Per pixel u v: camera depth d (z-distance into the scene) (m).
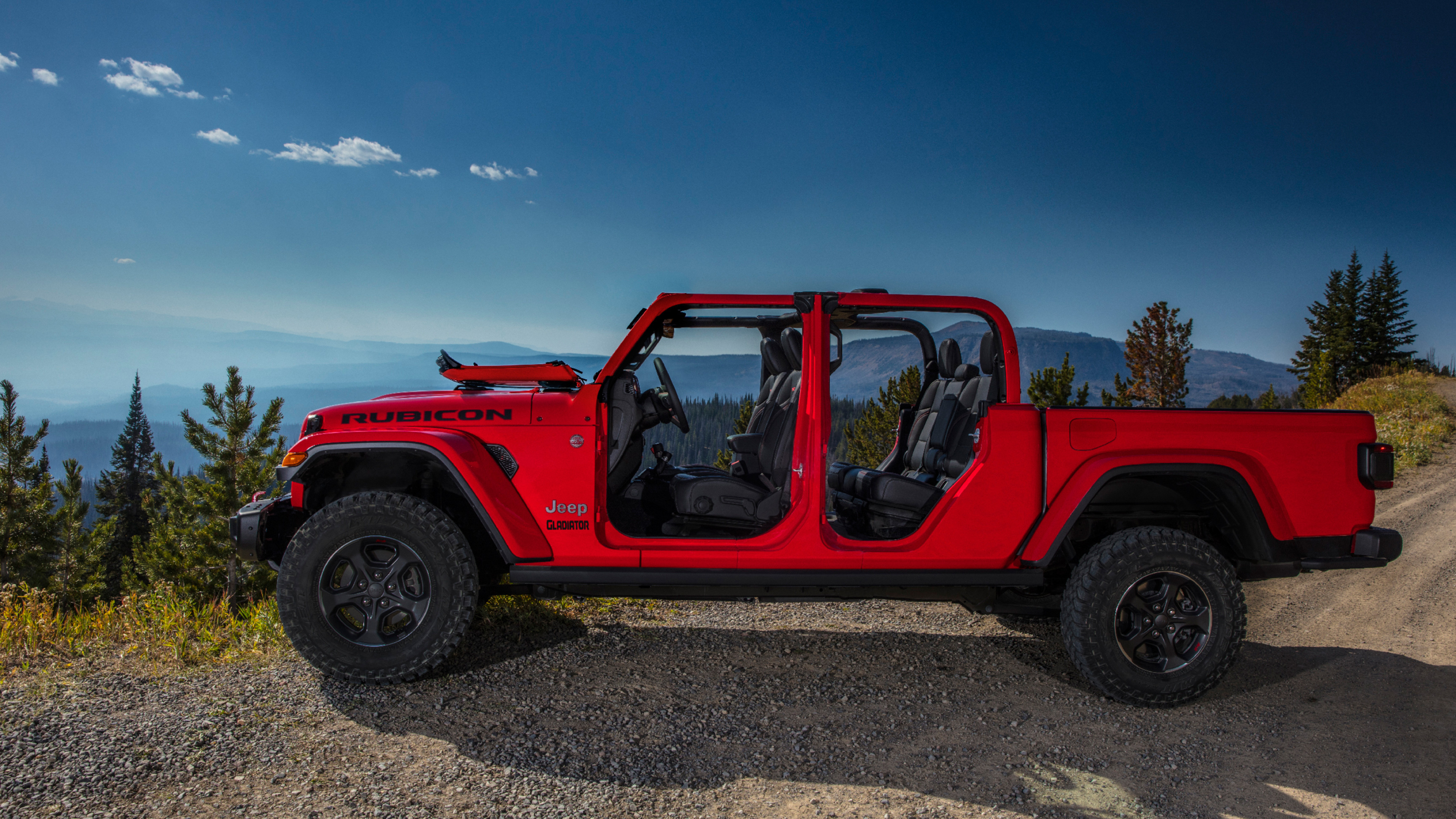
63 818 2.33
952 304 3.71
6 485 19.14
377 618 3.47
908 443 4.84
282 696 3.35
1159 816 2.56
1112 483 3.89
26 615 4.08
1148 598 3.53
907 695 3.59
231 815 2.39
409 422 3.60
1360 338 59.09
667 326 3.96
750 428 4.13
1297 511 3.58
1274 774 2.87
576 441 3.56
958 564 3.61
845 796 2.64
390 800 2.51
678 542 3.55
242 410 18.03
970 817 2.52
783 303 3.66
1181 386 30.27
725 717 3.29
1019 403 3.66
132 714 3.11
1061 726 3.28
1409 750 3.09
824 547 3.57
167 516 21.94
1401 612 5.14
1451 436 14.41
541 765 2.80
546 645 4.13
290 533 3.92
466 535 4.00
